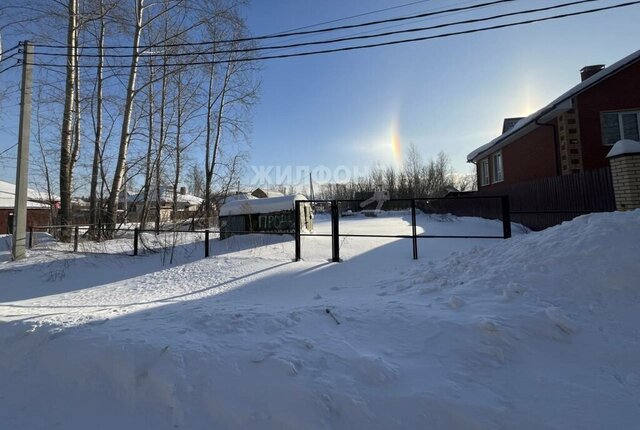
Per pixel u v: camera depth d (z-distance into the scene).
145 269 9.17
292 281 7.07
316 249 9.96
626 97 12.75
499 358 3.07
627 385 2.78
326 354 3.14
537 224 14.58
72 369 3.51
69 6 15.23
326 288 6.36
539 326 3.38
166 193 25.48
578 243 4.52
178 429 2.69
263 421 2.60
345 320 3.84
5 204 29.78
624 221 4.67
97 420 2.95
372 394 2.69
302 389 2.74
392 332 3.54
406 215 30.36
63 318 4.71
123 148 16.02
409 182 51.91
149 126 19.20
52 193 20.70
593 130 12.88
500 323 3.39
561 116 13.48
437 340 3.33
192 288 7.09
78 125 15.84
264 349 3.26
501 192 18.30
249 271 8.02
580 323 3.46
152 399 2.99
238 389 2.85
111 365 3.37
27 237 14.60
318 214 38.56
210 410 2.77
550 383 2.81
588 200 11.38
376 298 4.86
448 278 5.10
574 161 12.98
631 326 3.38
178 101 21.09
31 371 3.74
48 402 3.26
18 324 4.65
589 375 2.90
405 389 2.73
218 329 3.80
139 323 4.20
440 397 2.62
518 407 2.57
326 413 2.57
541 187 14.16
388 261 8.22
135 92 16.16
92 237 14.41
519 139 17.27
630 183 7.73
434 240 11.11
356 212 34.72
